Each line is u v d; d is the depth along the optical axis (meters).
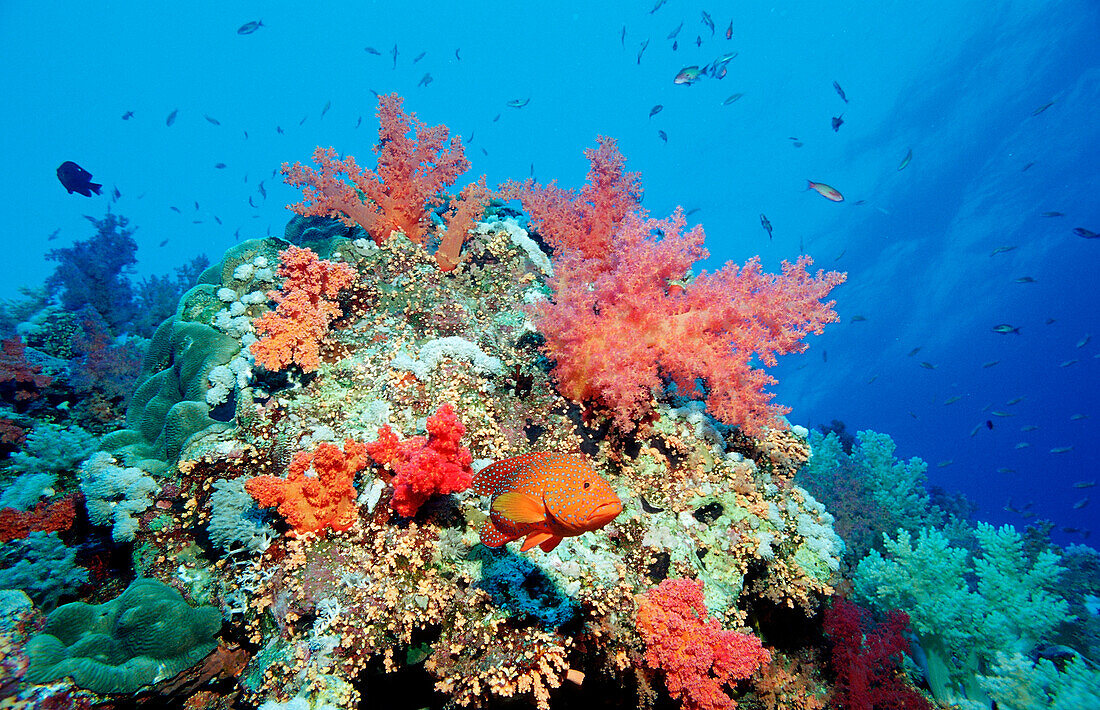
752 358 5.06
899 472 10.69
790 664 5.22
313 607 3.38
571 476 2.62
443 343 5.05
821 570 4.77
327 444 3.65
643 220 5.31
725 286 4.85
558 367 4.96
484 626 3.36
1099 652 6.18
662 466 4.82
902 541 6.35
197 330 5.40
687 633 3.66
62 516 4.87
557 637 3.40
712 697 3.53
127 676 3.36
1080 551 9.62
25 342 8.27
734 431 5.53
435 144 6.54
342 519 3.74
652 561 4.07
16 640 3.40
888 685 5.29
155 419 5.22
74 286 11.03
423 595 3.41
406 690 3.69
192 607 3.77
